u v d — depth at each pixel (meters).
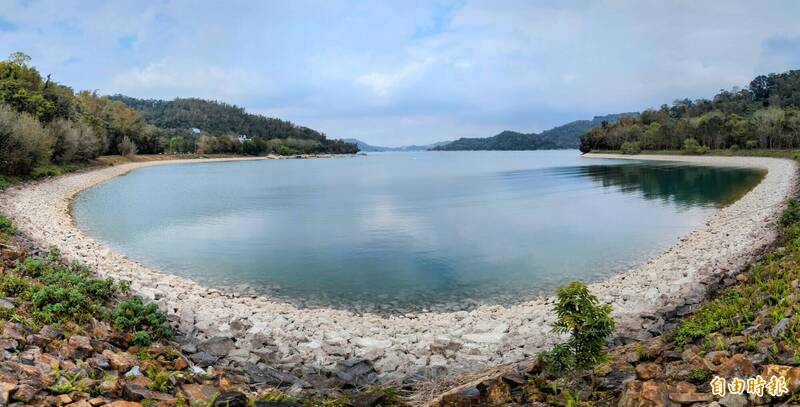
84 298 10.64
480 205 45.81
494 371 10.00
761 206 33.16
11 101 69.56
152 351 9.39
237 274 21.94
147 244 28.27
